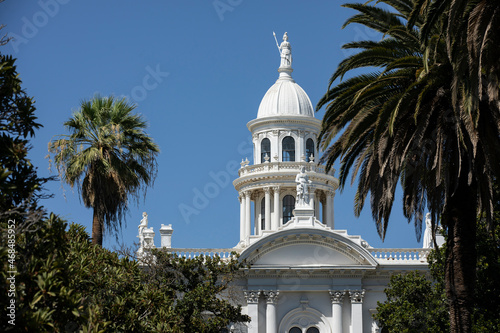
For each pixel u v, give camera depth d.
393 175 39.09
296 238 83.00
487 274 52.16
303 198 86.62
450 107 37.84
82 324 30.33
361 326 81.38
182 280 61.53
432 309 59.03
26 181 29.12
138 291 40.66
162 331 39.22
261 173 107.44
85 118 58.16
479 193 39.31
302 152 110.69
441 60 37.53
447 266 38.59
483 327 50.56
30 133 30.20
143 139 59.03
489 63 33.66
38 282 27.06
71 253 37.22
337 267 82.00
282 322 82.44
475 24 33.25
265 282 82.56
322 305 83.00
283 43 119.56
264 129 111.62
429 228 86.56
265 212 107.56
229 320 61.78
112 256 45.59
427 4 36.06
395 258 83.75
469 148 36.28
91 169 56.00
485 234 52.38
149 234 86.12
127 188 57.66
